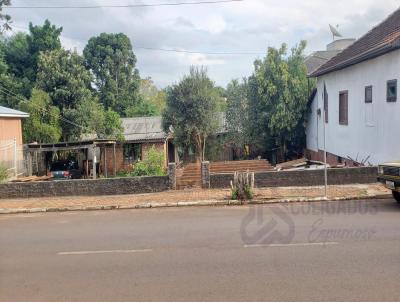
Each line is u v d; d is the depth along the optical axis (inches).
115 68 1631.4
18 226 390.6
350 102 684.1
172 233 326.0
